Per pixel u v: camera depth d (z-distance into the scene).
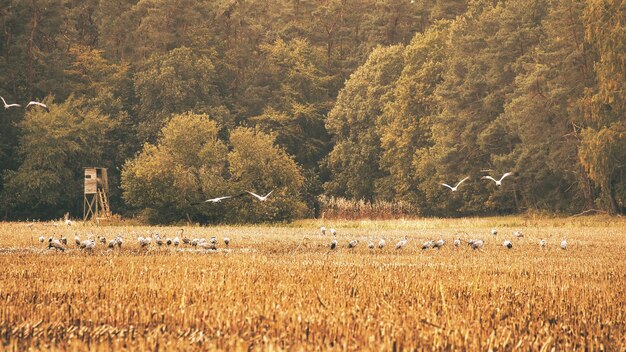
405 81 92.69
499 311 16.83
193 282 21.62
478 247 35.81
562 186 77.56
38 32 95.50
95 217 69.00
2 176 88.31
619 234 50.81
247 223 69.56
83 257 30.20
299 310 16.02
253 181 69.88
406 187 92.00
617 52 63.25
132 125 99.12
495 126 79.38
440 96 85.44
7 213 88.06
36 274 23.94
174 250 35.88
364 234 51.69
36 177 84.62
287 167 71.31
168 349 12.94
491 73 81.12
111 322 15.71
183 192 68.38
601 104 65.12
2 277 22.95
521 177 76.81
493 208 82.38
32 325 14.66
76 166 91.69
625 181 68.62
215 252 34.59
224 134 99.25
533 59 77.56
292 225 68.12
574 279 24.27
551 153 71.56
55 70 94.31
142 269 25.27
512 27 81.00
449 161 82.75
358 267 26.77
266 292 19.44
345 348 12.88
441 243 35.91
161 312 16.20
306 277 23.17
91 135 90.94
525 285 22.34
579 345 14.25
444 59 90.88
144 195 68.44
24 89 94.75
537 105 71.12
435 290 20.72
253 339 13.63
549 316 17.00
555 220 68.62
